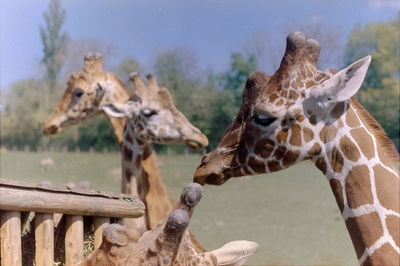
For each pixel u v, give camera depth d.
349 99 2.75
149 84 5.27
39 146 25.58
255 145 2.66
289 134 2.61
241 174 2.73
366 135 2.62
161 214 4.97
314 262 6.86
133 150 5.18
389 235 2.46
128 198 2.66
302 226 8.84
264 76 2.74
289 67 2.65
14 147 24.38
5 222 1.99
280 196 11.30
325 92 2.54
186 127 5.15
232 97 17.06
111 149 25.41
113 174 15.79
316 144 2.61
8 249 1.98
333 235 8.49
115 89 5.68
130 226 4.29
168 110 5.20
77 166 17.62
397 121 15.50
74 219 2.38
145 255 1.93
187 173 12.28
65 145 25.81
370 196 2.53
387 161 2.63
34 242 2.50
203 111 16.78
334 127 2.61
